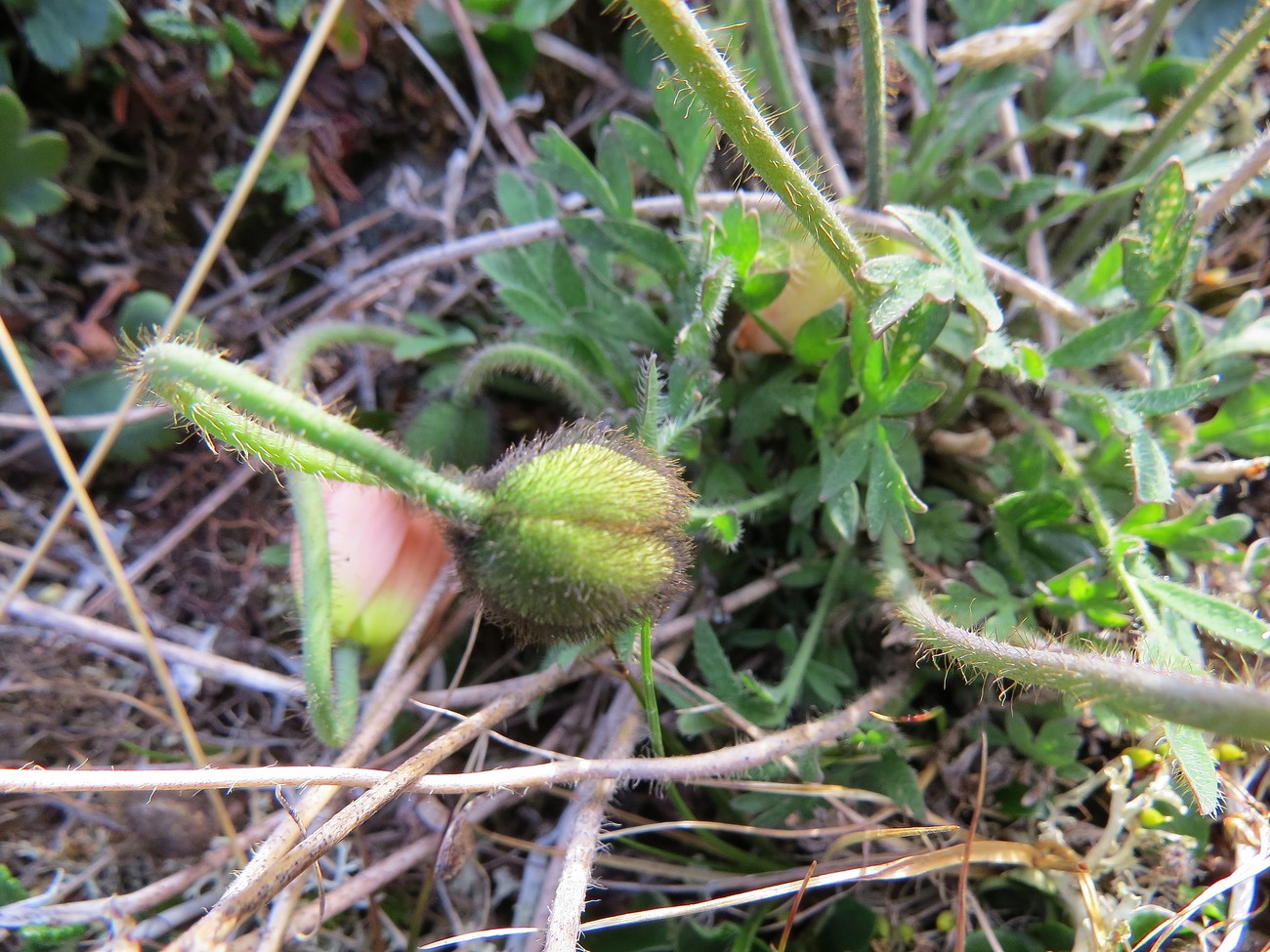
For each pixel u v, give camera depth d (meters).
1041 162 0.10
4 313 0.09
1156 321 0.07
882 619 0.08
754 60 0.10
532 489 0.06
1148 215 0.07
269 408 0.06
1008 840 0.08
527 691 0.07
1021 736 0.08
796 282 0.08
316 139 0.10
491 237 0.09
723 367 0.09
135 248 0.10
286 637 0.09
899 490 0.07
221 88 0.09
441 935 0.08
